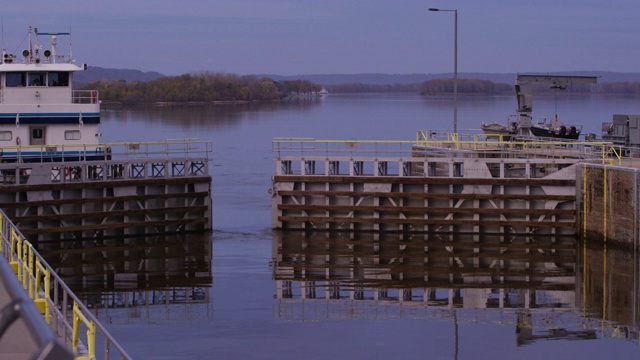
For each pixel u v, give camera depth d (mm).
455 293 42906
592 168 52312
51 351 5801
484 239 54875
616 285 44156
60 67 56375
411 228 55938
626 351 33875
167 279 45219
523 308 40156
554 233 54344
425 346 34250
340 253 51594
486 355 33344
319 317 38188
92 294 41969
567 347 34406
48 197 52281
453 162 55344
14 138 55000
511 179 54250
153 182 54812
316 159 56406
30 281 20047
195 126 162125
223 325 36625
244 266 48281
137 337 34688
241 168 92938
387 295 42531
